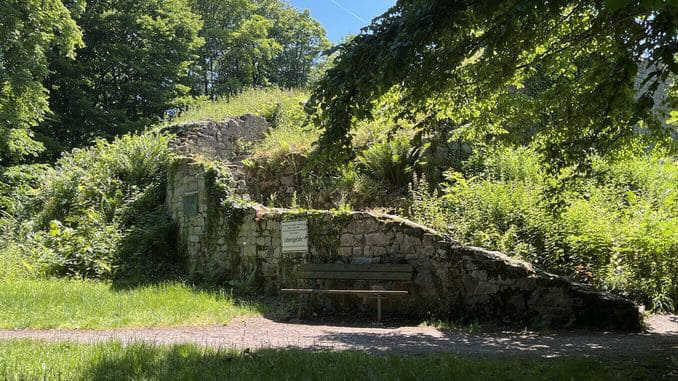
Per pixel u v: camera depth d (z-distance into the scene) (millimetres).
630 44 5254
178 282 11688
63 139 28547
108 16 29297
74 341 6211
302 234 10234
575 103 6801
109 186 14898
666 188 10836
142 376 4504
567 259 9383
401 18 5168
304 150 13922
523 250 9219
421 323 8320
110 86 30375
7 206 17328
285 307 9742
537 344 6590
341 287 9555
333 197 12656
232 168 14336
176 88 32219
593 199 10570
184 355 5312
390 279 8969
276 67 44844
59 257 12406
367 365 4957
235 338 7051
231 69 41562
